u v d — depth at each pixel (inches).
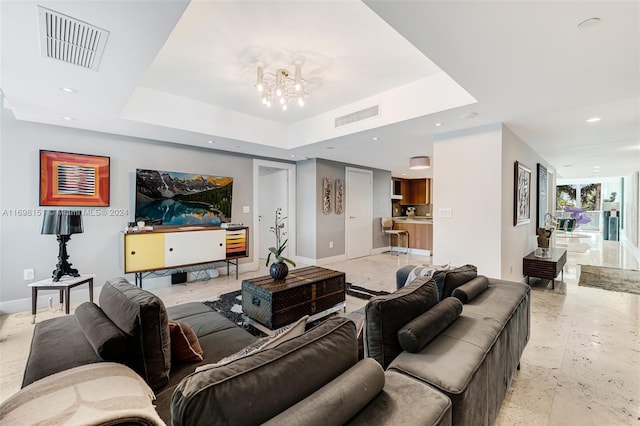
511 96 101.4
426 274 88.3
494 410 52.9
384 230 286.0
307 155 210.2
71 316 61.5
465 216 141.9
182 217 169.6
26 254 127.3
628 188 339.0
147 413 29.5
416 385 39.4
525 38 67.5
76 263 138.6
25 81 87.7
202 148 180.2
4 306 123.0
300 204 234.8
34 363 43.8
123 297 53.0
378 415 33.6
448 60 77.6
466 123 131.5
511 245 147.0
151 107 129.3
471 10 58.0
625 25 62.0
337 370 35.7
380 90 130.2
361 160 233.5
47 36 65.3
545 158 229.0
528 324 83.6
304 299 106.6
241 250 181.5
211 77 115.5
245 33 85.4
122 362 46.3
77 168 137.6
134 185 154.6
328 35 86.5
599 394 70.7
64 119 123.2
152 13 58.1
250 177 206.1
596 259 240.5
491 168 133.5
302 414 27.7
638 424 60.9
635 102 106.9
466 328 57.1
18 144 125.0
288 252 233.5
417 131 143.7
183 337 56.6
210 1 71.6
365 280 176.6
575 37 66.7
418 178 353.4
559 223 402.6
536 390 72.3
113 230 148.3
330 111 157.1
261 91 114.2
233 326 75.1
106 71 81.8
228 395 26.9
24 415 27.3
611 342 96.9
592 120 127.4
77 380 34.1
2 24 60.5
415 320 52.1
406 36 67.0
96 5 55.6
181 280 169.3
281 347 34.4
